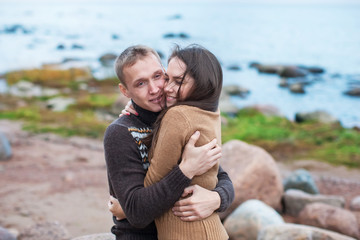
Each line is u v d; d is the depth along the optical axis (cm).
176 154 180
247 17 14525
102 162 862
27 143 985
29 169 793
